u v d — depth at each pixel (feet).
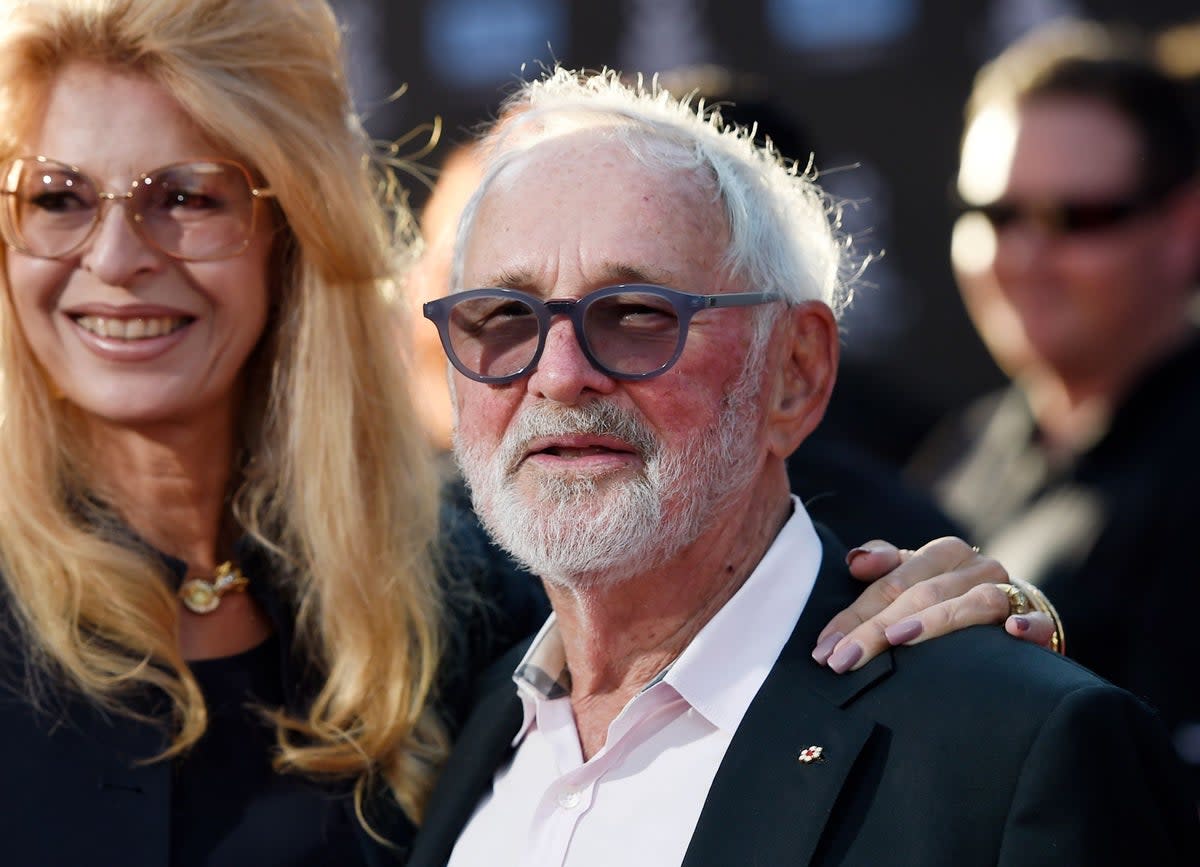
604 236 19.95
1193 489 30.91
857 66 44.70
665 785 20.04
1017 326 35.32
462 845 22.07
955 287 44.24
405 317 26.30
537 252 20.15
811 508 29.17
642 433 19.84
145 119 23.08
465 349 20.59
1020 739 17.99
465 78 46.11
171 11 22.94
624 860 19.70
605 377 19.74
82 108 22.97
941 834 17.94
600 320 19.81
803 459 29.63
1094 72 34.94
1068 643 31.35
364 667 24.31
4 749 22.63
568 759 21.33
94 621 23.53
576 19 45.65
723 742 20.01
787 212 21.56
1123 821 17.61
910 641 19.61
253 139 23.45
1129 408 32.99
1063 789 17.58
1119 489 31.96
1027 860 17.44
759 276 20.66
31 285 23.20
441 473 27.84
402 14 46.42
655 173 20.35
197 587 24.61
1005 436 37.99
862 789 18.69
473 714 23.61
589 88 23.21
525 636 26.37
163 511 24.88
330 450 24.97
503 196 20.77
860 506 29.30
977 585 20.35
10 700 22.89
